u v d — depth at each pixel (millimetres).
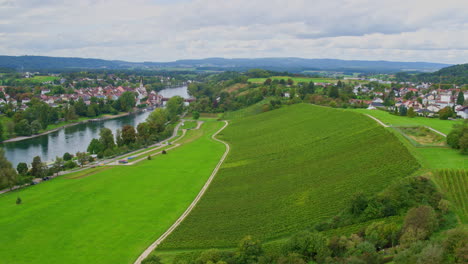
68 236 111188
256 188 139750
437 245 68750
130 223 119188
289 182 138250
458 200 92812
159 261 90250
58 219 123375
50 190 153750
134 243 106062
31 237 111062
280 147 192000
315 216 107000
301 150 175875
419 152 127125
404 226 83438
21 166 180000
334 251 82812
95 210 130375
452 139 128750
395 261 70500
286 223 107188
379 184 110625
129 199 140125
